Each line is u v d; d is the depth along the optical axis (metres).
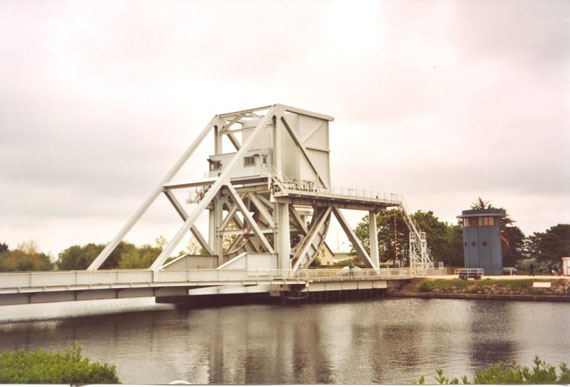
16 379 15.52
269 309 60.28
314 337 39.62
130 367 29.98
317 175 73.50
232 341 38.12
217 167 70.94
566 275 76.75
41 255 93.25
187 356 32.94
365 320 49.09
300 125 72.38
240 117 71.00
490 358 32.09
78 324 47.69
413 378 27.28
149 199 61.62
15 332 42.69
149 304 71.12
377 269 77.88
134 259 107.25
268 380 27.05
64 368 16.00
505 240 107.12
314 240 73.38
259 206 70.44
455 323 46.31
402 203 84.56
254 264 64.19
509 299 66.75
